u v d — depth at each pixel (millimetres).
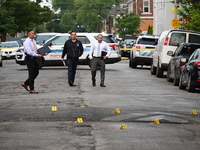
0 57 73438
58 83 42906
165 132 19750
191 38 52594
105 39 62406
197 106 28453
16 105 28094
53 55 61312
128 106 27656
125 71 62406
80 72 57281
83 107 27016
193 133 19703
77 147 16781
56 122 22047
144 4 187125
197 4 67188
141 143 17531
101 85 40062
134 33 174000
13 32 143125
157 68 54469
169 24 129875
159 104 28938
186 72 38656
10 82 44688
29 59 34812
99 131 19812
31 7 164000
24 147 16891
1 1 142250
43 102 29422
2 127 20797
